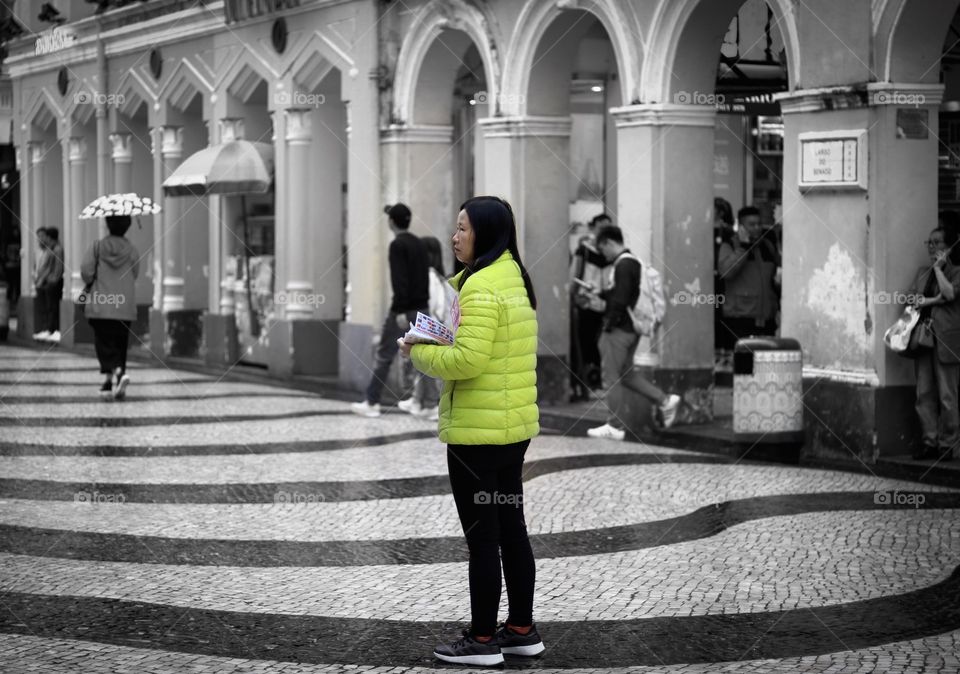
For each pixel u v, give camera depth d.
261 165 24.02
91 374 25.56
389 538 11.05
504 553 7.80
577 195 22.02
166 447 16.08
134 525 11.58
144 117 30.72
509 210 7.85
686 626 8.41
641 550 10.52
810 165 14.90
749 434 14.95
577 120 21.95
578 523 11.53
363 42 22.11
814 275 15.02
